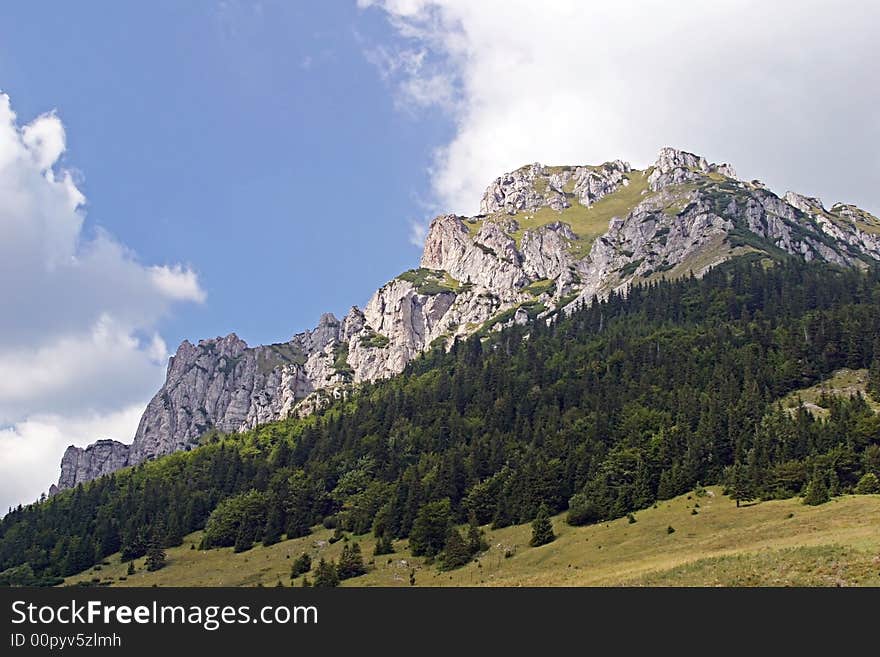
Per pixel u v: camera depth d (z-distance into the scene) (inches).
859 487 5231.3
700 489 6008.9
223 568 6943.9
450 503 7017.7
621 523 5723.4
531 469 6811.0
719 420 6786.4
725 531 4795.8
